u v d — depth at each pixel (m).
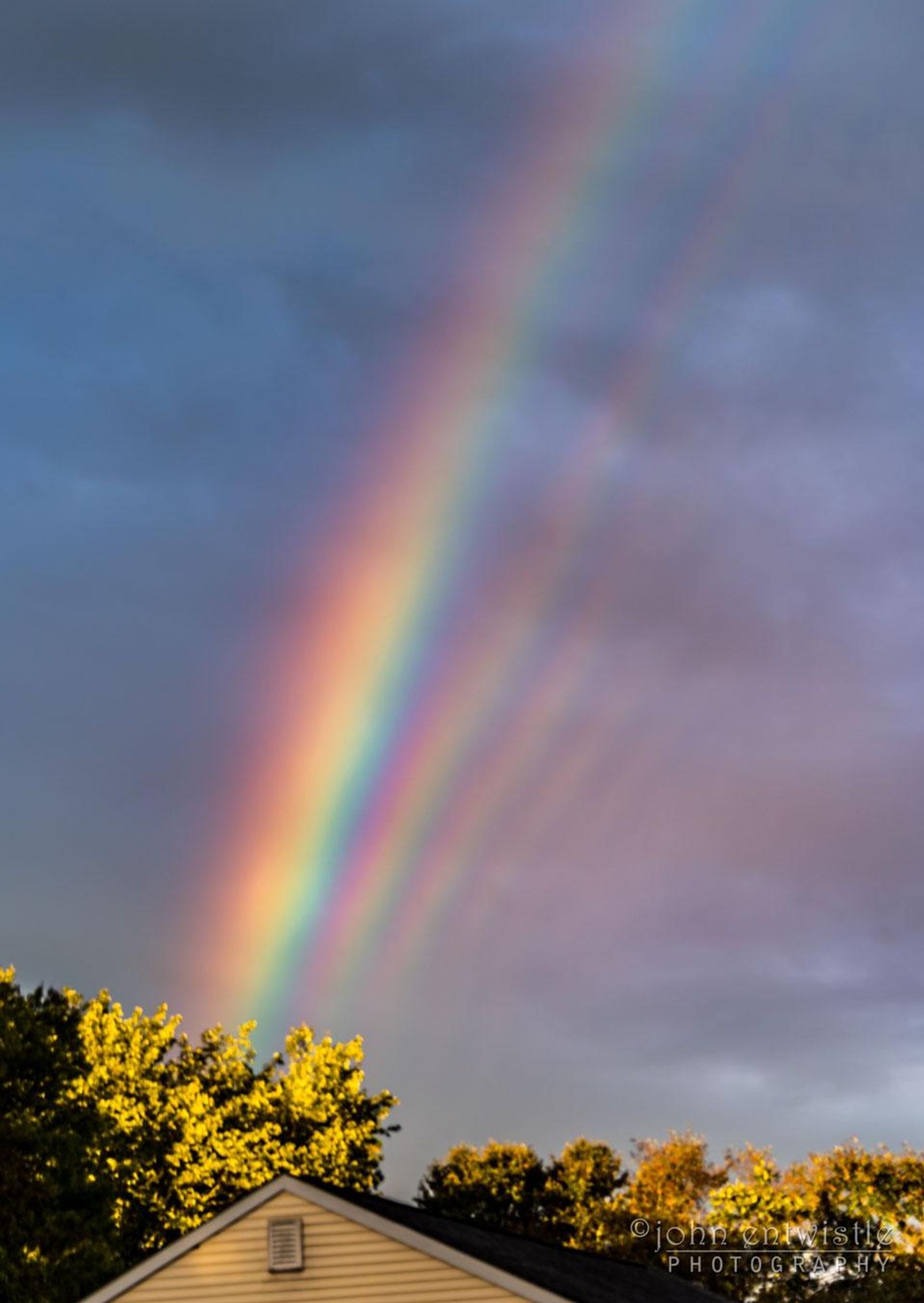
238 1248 31.31
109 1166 60.56
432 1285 30.56
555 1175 98.38
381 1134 68.94
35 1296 48.69
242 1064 68.94
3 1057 54.62
